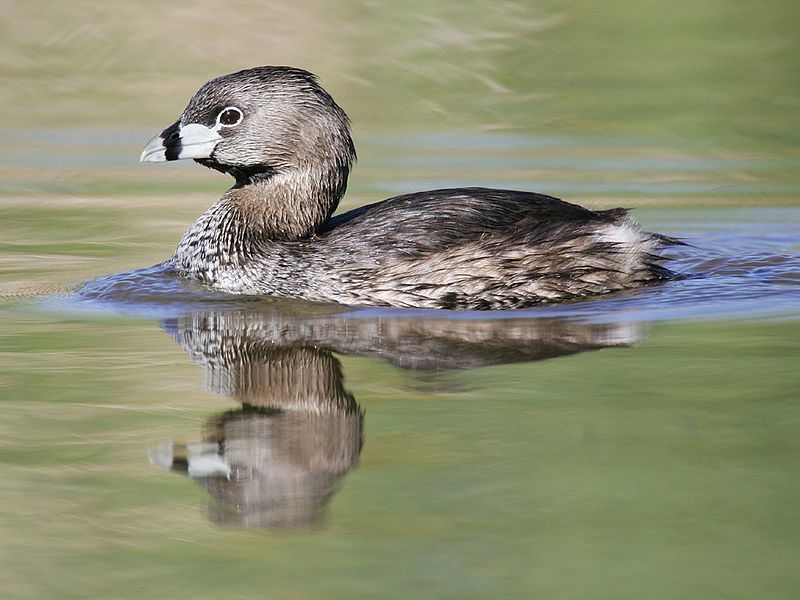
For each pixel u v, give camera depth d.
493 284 13.22
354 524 8.56
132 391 10.94
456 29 27.50
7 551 8.29
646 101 23.94
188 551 8.26
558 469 9.29
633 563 7.97
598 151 21.44
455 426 10.09
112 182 20.17
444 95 24.36
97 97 24.19
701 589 7.64
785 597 7.52
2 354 11.88
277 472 9.34
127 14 27.59
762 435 9.83
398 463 9.45
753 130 22.45
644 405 10.46
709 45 26.44
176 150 14.33
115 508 8.88
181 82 24.89
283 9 27.83
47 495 9.08
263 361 11.69
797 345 11.91
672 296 13.57
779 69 25.11
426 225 13.59
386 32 27.31
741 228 16.80
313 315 13.10
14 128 22.75
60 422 10.25
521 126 22.95
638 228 14.02
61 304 13.66
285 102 14.18
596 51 26.33
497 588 7.70
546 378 11.15
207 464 9.48
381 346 12.07
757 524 8.46
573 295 13.45
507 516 8.62
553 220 13.76
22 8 27.78
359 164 20.47
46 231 17.03
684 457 9.45
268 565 8.06
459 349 11.96
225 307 13.52
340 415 10.33
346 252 13.63
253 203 14.28
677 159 20.92
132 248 16.16
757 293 13.73
